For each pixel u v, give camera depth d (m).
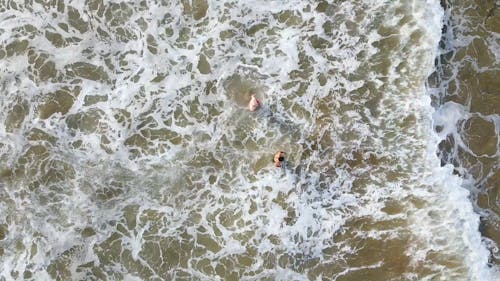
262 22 11.63
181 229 11.25
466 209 10.91
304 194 11.23
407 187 11.09
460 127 11.36
